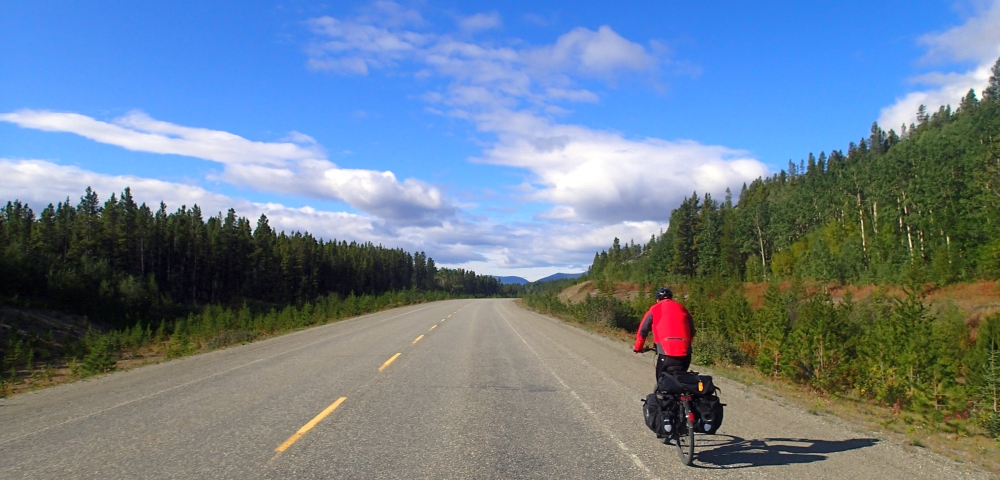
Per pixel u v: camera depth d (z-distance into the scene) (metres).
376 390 9.29
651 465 5.26
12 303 36.69
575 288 93.88
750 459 5.51
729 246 84.19
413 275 176.00
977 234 47.72
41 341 26.38
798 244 73.88
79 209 80.50
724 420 7.38
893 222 64.81
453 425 6.84
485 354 14.80
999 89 116.81
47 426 6.87
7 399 9.36
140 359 18.42
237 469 5.03
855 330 18.09
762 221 91.19
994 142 52.81
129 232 72.81
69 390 10.13
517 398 8.67
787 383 12.68
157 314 54.09
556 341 19.20
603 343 19.02
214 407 7.89
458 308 53.41
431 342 18.14
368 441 6.05
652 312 6.20
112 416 7.40
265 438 6.14
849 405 9.91
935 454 5.87
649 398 5.88
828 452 5.83
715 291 36.66
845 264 53.69
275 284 90.31
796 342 13.66
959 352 15.88
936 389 11.55
